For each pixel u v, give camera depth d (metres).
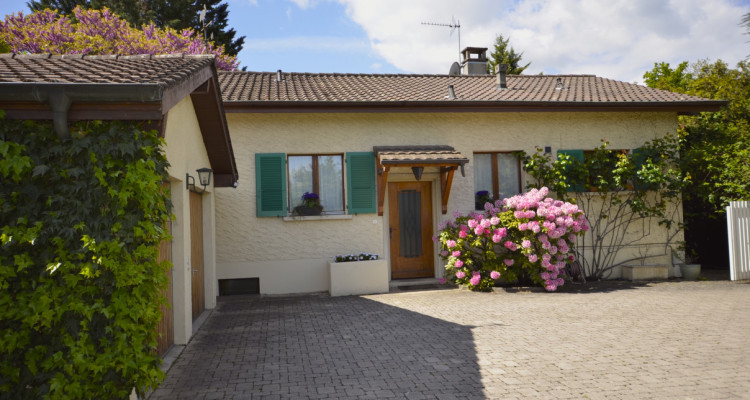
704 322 7.43
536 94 13.31
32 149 4.04
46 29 21.91
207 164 9.01
